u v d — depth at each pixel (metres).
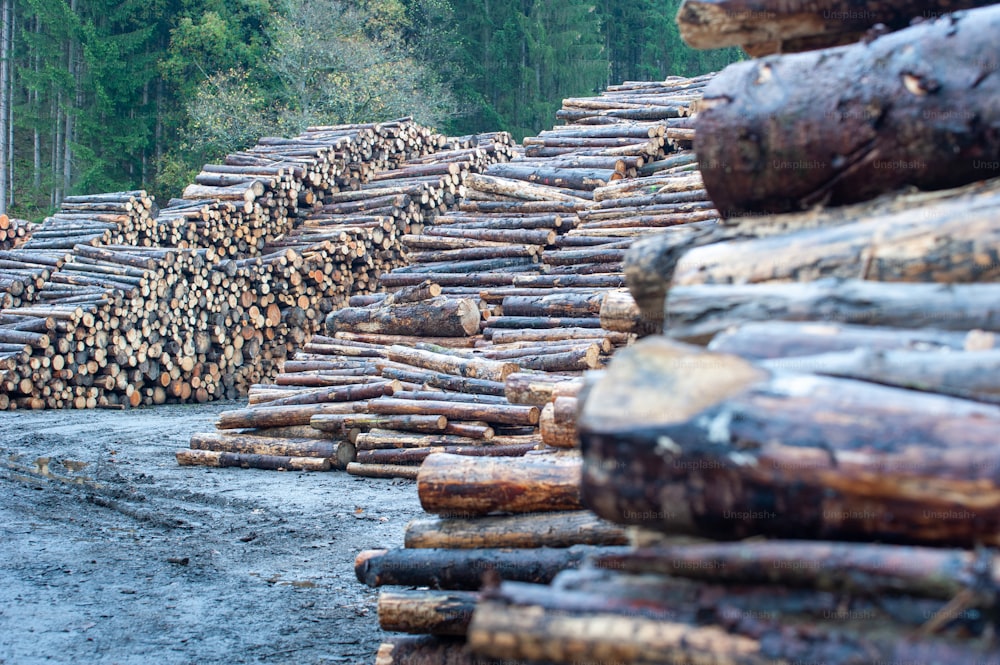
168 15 75.69
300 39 62.22
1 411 24.22
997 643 3.09
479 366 15.98
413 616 5.75
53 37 70.38
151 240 29.81
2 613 8.57
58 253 28.41
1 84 69.12
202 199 31.91
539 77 78.75
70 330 25.44
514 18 79.62
